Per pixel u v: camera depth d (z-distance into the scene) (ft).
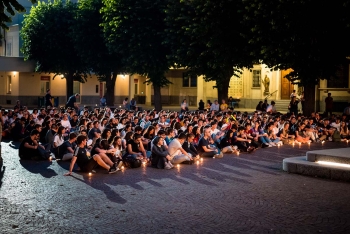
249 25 88.79
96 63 139.33
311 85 94.07
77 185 39.29
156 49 113.91
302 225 28.22
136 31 112.47
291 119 78.02
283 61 89.10
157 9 111.75
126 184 39.91
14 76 174.29
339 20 81.25
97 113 79.56
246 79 151.64
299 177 43.68
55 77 180.24
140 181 41.29
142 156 50.62
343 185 40.06
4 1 43.60
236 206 32.63
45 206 32.12
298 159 47.96
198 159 53.83
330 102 111.14
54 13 151.94
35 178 42.09
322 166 43.47
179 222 28.63
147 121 74.02
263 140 67.97
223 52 95.45
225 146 61.11
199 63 102.06
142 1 111.45
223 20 92.73
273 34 85.61
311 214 30.66
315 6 81.82
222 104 103.60
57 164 50.03
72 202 33.32
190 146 54.24
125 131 56.70
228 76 105.60
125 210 31.30
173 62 110.52
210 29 94.63
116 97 194.49
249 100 150.92
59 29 150.82
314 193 36.83
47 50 153.69
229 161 53.67
